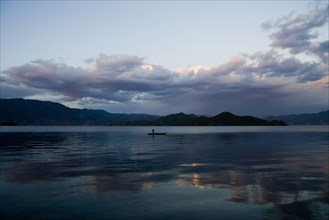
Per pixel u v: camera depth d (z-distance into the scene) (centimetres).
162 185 1769
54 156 3409
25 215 1223
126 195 1536
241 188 1680
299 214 1225
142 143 5878
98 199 1459
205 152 3828
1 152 3941
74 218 1187
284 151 3922
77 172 2236
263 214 1227
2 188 1698
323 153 3634
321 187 1695
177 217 1193
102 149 4406
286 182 1833
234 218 1179
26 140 7194
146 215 1220
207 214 1230
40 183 1830
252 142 6047
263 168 2405
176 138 8144
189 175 2092
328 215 1212
